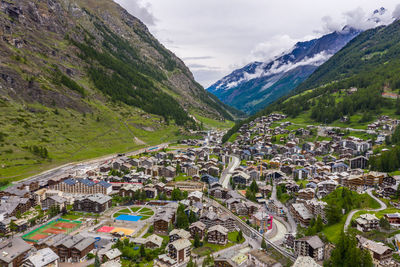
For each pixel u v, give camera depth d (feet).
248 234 578.66
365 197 609.01
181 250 469.57
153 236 524.11
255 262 471.62
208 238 542.98
